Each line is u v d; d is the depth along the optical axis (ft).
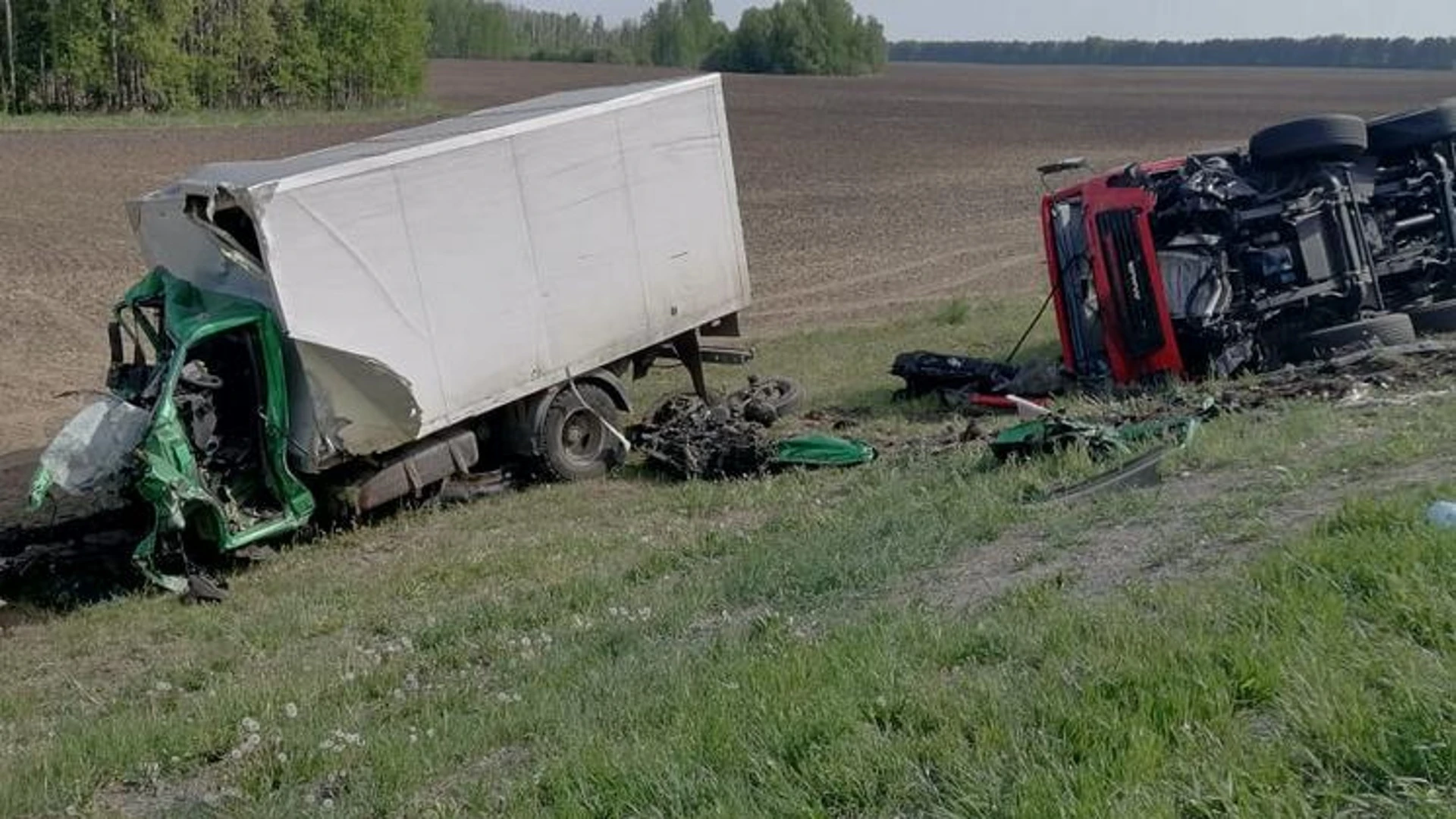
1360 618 15.69
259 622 32.42
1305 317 45.85
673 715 17.70
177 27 205.87
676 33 460.14
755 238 112.88
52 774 21.11
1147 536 23.16
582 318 45.65
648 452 45.70
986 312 75.15
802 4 420.77
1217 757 12.83
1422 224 47.57
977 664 17.26
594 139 45.47
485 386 42.91
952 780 13.57
